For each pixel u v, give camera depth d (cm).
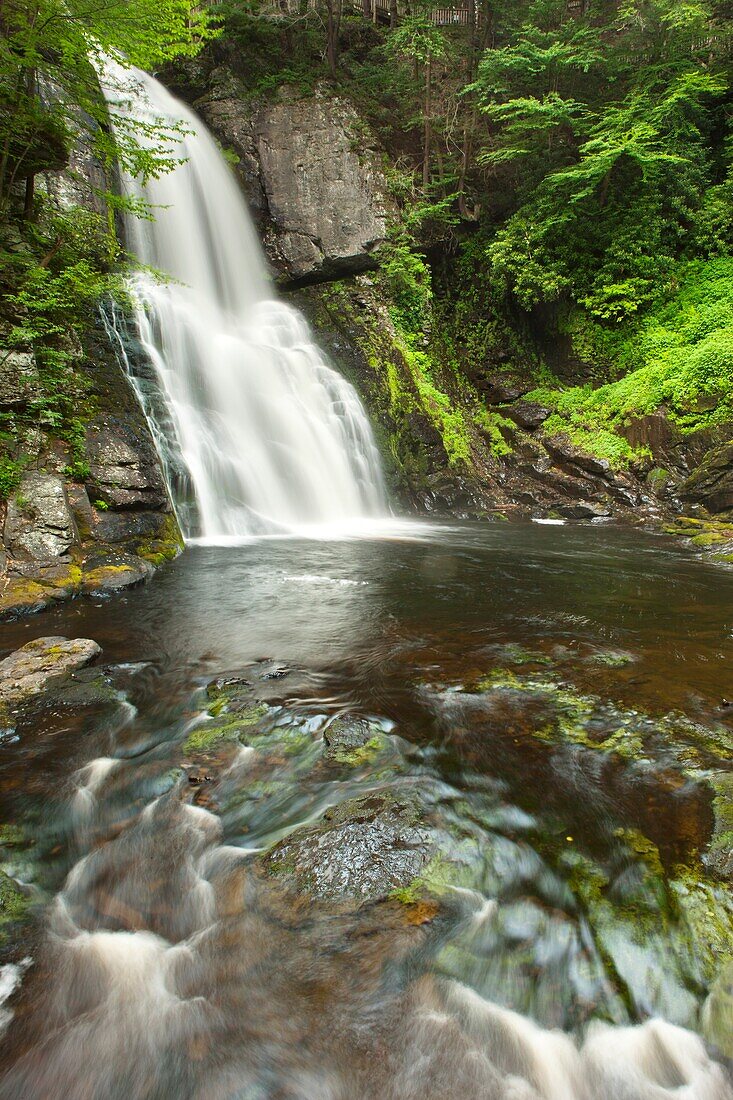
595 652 612
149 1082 242
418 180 2245
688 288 2011
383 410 1828
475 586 905
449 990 270
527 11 2203
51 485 854
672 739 434
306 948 286
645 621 729
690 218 2022
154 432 1159
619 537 1457
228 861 337
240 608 761
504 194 2297
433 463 1862
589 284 2131
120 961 288
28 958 286
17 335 902
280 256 2056
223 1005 268
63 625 686
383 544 1262
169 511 1062
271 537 1289
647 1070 245
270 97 2094
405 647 627
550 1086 242
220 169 2002
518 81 2175
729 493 1638
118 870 339
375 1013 261
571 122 2027
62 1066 246
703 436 1777
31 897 319
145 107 1794
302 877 318
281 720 468
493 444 2072
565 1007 265
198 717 479
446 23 2433
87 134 1405
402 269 1981
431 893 309
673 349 1942
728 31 2067
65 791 394
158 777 406
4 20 927
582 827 349
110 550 882
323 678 547
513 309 2269
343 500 1616
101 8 913
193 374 1406
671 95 1995
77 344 1070
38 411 910
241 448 1390
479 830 347
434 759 416
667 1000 265
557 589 895
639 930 289
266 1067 245
